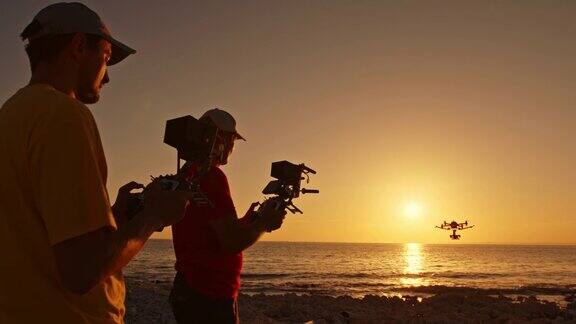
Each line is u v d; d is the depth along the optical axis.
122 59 2.45
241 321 11.46
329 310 14.69
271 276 66.75
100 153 2.11
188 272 3.89
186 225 3.88
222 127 4.11
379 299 18.53
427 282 56.22
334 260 129.75
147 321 10.80
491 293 37.88
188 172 2.73
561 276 69.81
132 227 2.04
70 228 1.89
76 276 1.89
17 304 1.97
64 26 2.16
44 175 1.92
